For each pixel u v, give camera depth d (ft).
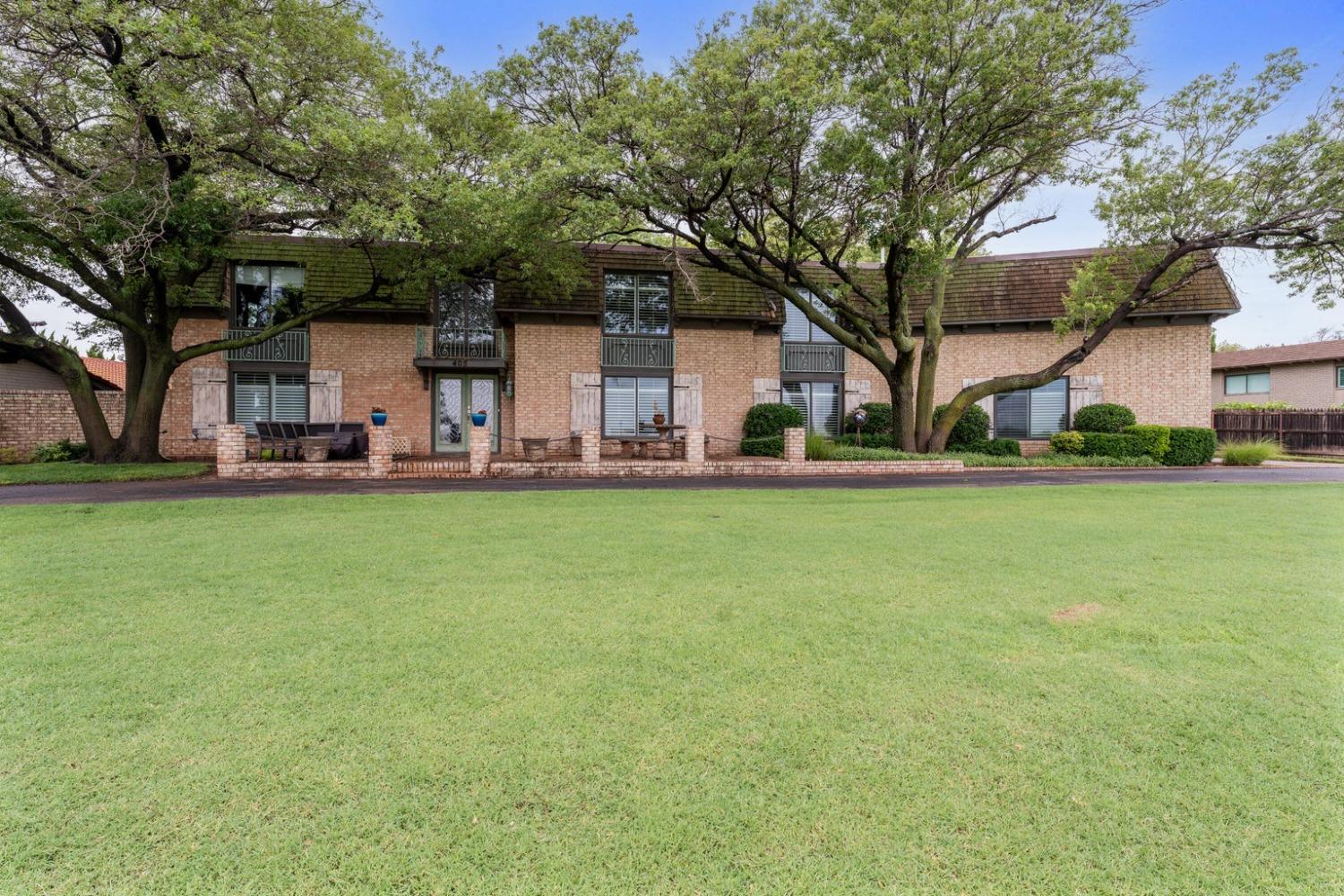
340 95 40.04
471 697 9.48
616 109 39.50
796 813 6.91
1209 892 5.86
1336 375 86.22
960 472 46.78
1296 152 43.78
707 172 38.42
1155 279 51.11
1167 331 59.16
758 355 62.69
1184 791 7.30
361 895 5.78
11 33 31.89
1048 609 13.66
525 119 47.06
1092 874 6.07
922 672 10.44
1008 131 43.62
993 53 38.34
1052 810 6.97
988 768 7.73
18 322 43.88
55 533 21.12
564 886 5.90
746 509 27.32
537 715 8.95
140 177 38.37
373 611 13.35
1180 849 6.40
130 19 30.58
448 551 18.85
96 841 6.37
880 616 13.21
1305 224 44.21
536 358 57.98
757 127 38.55
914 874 6.07
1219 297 57.16
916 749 8.13
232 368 55.36
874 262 71.36
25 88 35.76
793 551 19.10
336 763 7.73
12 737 8.24
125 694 9.45
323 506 27.25
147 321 47.98
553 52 43.11
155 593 14.46
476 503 28.71
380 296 52.01
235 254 53.78
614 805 7.02
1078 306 53.98
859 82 39.37
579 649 11.38
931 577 16.21
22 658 10.75
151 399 45.34
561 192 40.86
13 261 40.81
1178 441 54.13
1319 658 11.06
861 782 7.44
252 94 36.06
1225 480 40.91
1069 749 8.15
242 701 9.30
